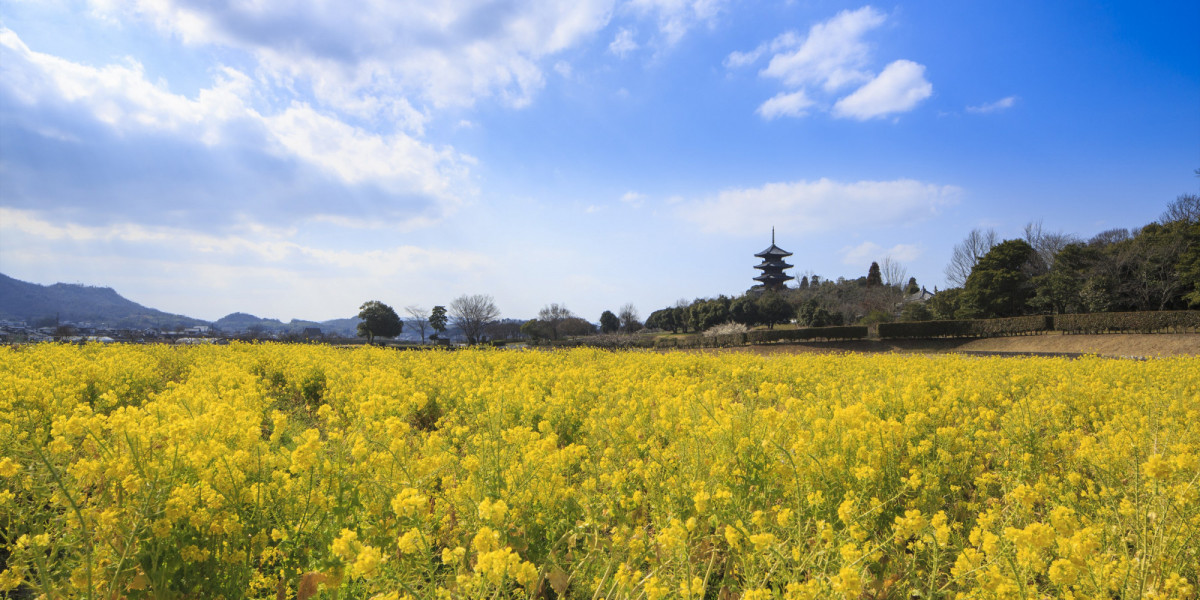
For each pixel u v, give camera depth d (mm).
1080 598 2395
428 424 7180
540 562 2949
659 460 3879
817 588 2209
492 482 3400
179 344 18109
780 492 3354
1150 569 2531
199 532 2740
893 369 10805
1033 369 10188
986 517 2783
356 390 7133
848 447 3727
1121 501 3160
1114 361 11773
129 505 2668
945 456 3820
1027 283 42312
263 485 2938
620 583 2424
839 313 57812
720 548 3053
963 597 2383
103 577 2484
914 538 3133
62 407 5570
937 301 48688
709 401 5016
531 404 5738
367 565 2152
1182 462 2852
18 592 2877
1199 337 24453
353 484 3047
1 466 2760
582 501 3271
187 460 2945
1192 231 35031
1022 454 3971
